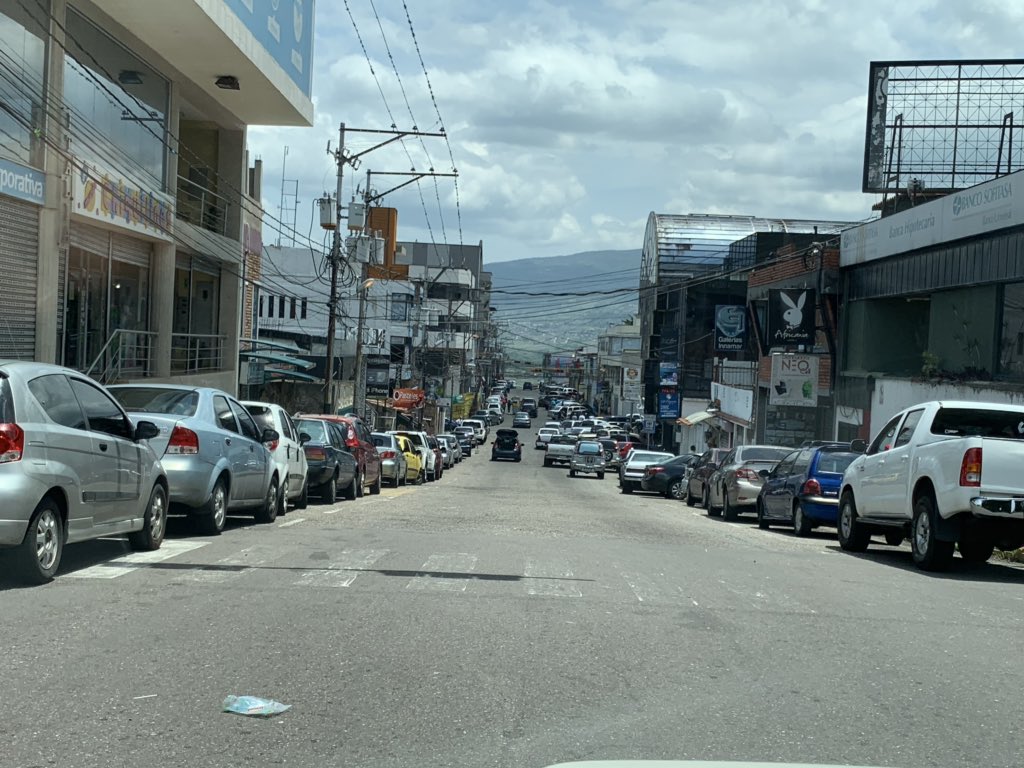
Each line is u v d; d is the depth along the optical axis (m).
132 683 6.19
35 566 8.83
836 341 36.53
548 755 5.12
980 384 25.64
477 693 6.20
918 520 13.09
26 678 6.21
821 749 5.32
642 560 12.40
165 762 4.89
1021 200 24.70
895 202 35.72
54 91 21.11
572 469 53.22
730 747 5.31
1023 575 13.01
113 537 12.53
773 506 20.70
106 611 8.09
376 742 5.27
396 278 51.34
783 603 9.60
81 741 5.14
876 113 34.34
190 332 31.67
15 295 20.36
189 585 9.32
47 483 8.83
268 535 13.72
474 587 9.77
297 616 8.17
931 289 29.95
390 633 7.70
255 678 6.39
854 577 11.80
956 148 34.16
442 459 48.44
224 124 33.53
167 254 28.25
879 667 7.20
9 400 8.65
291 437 18.86
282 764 4.92
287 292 60.78
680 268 79.62
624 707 5.99
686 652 7.42
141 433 10.98
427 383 85.88
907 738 5.58
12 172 19.64
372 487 28.06
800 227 83.75
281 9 30.08
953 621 9.06
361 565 10.88
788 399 36.34
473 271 119.50
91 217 22.86
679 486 35.44
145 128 26.56
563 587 9.97
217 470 13.36
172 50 26.23
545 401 174.50
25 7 20.05
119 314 26.20
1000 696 6.53
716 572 11.57
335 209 36.91
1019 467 11.97
